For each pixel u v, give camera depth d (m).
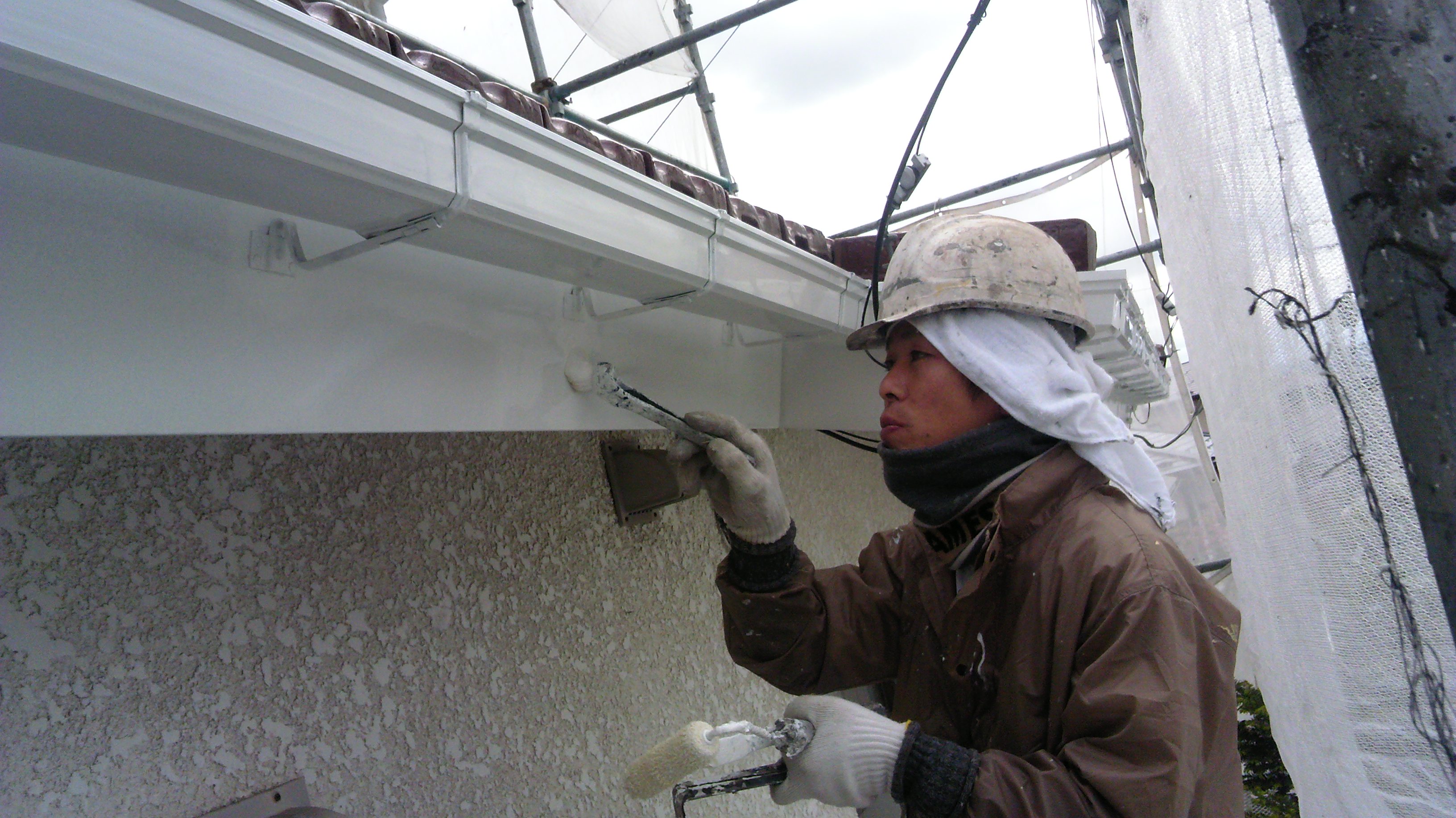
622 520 2.20
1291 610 0.93
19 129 0.72
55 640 1.18
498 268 1.41
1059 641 1.14
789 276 1.69
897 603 1.55
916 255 1.38
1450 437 0.59
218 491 1.39
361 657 1.55
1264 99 0.85
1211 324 1.05
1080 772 0.99
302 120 0.77
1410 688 0.76
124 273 0.90
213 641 1.35
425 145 0.89
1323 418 0.81
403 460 1.70
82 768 1.18
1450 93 0.60
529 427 1.44
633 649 2.16
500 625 1.82
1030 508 1.21
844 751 1.10
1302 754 0.96
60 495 1.21
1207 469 4.23
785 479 2.95
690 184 1.53
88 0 0.62
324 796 1.44
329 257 1.06
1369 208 0.62
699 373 1.95
